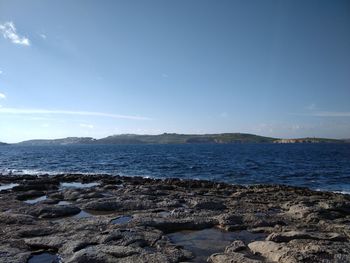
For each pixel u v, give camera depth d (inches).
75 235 606.9
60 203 977.5
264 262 490.6
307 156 4151.1
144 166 2763.3
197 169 2479.1
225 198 1076.5
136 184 1450.5
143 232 631.2
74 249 541.3
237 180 1882.4
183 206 907.4
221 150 6417.3
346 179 1898.4
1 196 1074.7
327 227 685.9
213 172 2271.2
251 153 5044.3
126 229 642.2
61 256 526.3
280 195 1139.9
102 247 538.3
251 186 1401.3
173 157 4003.4
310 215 764.0
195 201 908.0
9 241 582.6
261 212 850.1
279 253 513.3
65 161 3472.0
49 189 1277.1
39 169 2596.0
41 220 744.3
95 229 656.4
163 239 605.3
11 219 716.7
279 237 597.3
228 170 2391.7
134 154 4881.9
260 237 642.8
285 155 4414.4
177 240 628.4
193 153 5088.6
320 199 1002.7
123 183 1488.7
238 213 813.2
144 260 495.2
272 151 5816.9
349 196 1148.5
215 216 761.0
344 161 3253.0
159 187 1263.5
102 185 1347.2
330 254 506.3
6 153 5738.2
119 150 6815.9
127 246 549.6
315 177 1995.6
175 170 2421.3
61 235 616.4
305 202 930.7
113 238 585.9
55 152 6092.5
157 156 4252.0
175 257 521.0
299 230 660.7
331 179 1902.1
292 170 2388.0
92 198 1004.6
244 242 613.3
